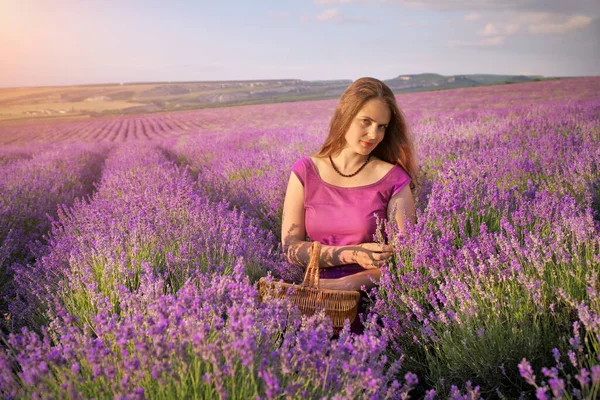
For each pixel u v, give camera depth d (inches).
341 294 77.7
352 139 91.3
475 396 56.6
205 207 153.6
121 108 3395.7
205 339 58.2
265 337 62.9
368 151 92.2
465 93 1557.6
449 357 76.2
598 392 53.5
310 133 506.6
